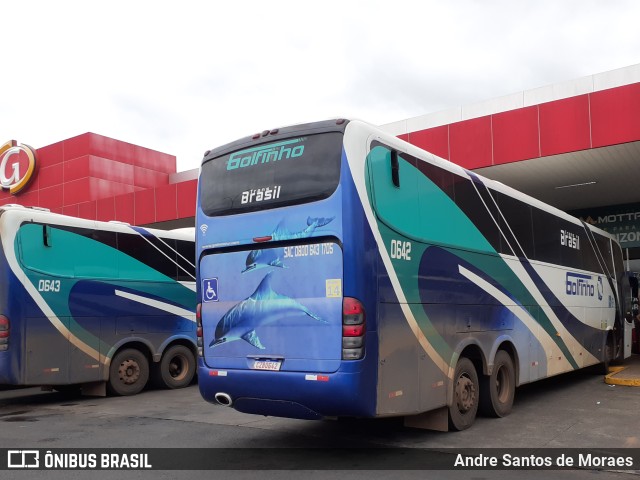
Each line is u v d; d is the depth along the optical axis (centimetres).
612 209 1967
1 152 3484
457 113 2000
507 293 886
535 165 1448
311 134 646
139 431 795
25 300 1015
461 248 773
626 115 1255
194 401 1087
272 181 664
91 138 3106
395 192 658
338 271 596
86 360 1105
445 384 708
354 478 559
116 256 1188
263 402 641
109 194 3153
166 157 3528
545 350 1006
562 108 1338
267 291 649
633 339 1894
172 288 1297
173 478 569
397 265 641
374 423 817
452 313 735
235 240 682
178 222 2195
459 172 799
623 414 863
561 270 1109
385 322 612
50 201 3259
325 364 594
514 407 932
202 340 707
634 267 2295
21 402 1127
